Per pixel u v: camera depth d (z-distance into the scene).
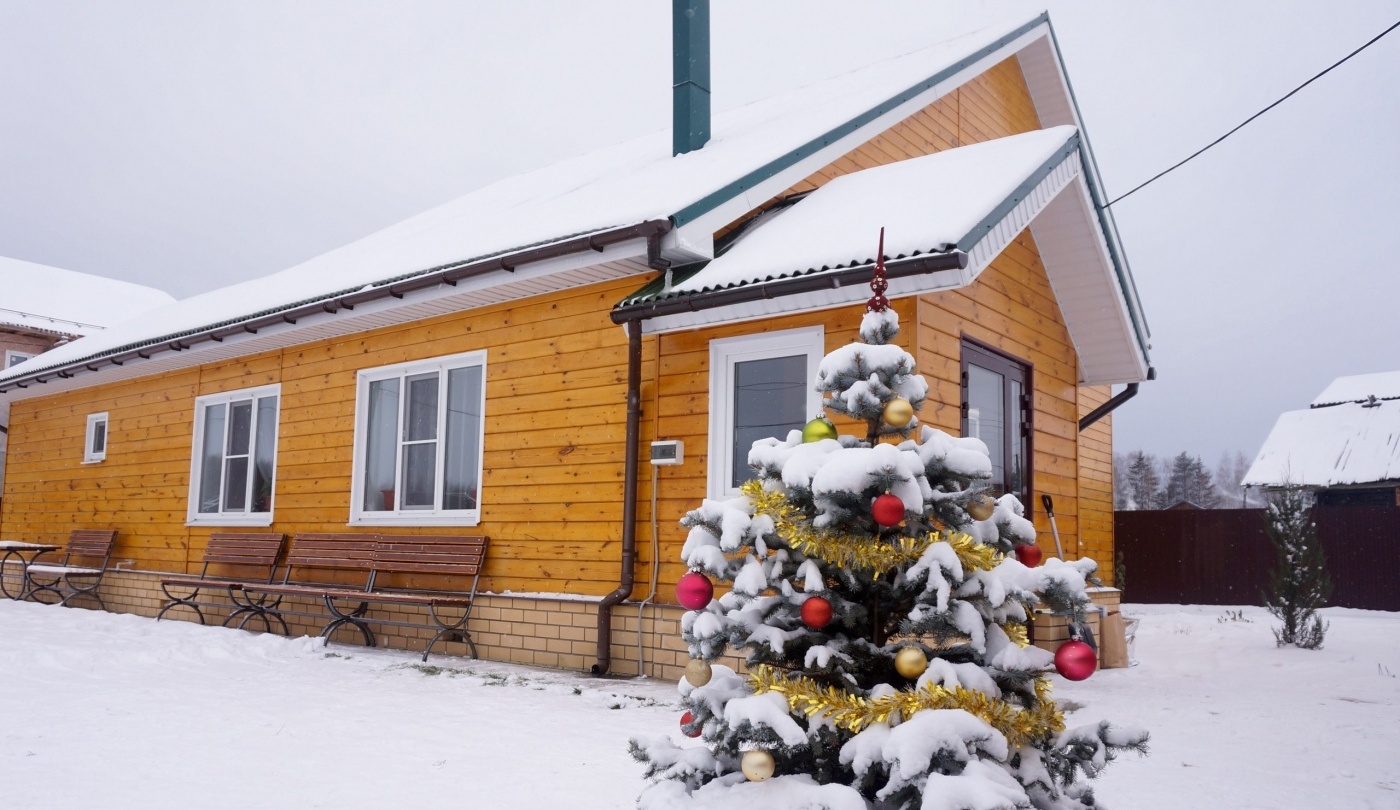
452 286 8.41
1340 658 9.08
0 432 18.00
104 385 13.76
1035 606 3.08
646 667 7.34
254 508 11.25
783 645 3.03
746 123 10.76
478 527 8.70
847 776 3.00
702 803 2.89
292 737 5.13
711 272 6.97
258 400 11.38
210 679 7.06
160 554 12.34
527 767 4.51
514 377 8.61
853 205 7.34
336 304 9.24
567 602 7.86
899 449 3.10
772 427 7.04
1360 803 4.21
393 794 4.07
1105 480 14.03
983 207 6.32
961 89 10.96
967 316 7.40
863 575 3.09
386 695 6.44
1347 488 23.45
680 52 10.12
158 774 4.37
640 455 7.62
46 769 4.44
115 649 8.27
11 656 7.73
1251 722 5.96
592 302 8.11
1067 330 9.43
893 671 3.08
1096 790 4.35
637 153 12.21
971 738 2.67
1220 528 18.39
